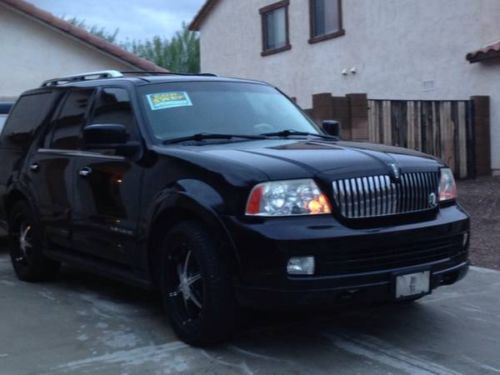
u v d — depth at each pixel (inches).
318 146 207.2
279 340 201.9
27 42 554.9
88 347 199.0
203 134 218.5
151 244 205.3
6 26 547.8
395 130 515.8
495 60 562.6
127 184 214.4
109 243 224.5
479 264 297.0
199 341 191.2
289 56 807.1
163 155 203.3
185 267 195.5
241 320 212.1
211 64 947.3
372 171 185.2
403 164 192.9
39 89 292.4
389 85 673.6
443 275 192.4
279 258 171.5
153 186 203.3
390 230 181.0
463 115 559.8
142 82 233.6
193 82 241.0
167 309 202.7
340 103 470.3
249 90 250.8
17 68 552.7
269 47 845.2
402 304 237.3
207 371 178.7
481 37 574.9
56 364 185.8
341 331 210.4
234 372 177.9
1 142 305.0
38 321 225.8
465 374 175.8
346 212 179.9
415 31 638.5
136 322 222.2
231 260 179.6
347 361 185.0
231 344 198.2
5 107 373.1
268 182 177.9
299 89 796.6
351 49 717.3
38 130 277.3
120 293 261.3
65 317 229.9
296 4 789.2
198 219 189.3
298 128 242.8
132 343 201.5
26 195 271.0
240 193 179.0
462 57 593.0
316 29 768.9
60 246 260.5
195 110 229.1
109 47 568.7
